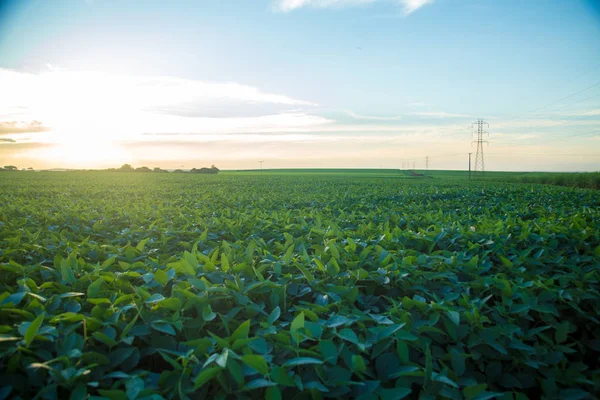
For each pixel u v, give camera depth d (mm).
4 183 37938
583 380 3139
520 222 7824
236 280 3719
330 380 2672
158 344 3074
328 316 3557
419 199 19328
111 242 6805
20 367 2691
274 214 8875
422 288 4152
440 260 5012
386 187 31875
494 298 4492
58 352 2721
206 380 2459
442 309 3447
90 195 21781
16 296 3238
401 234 6336
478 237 6270
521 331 3629
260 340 2820
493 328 3395
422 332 3410
